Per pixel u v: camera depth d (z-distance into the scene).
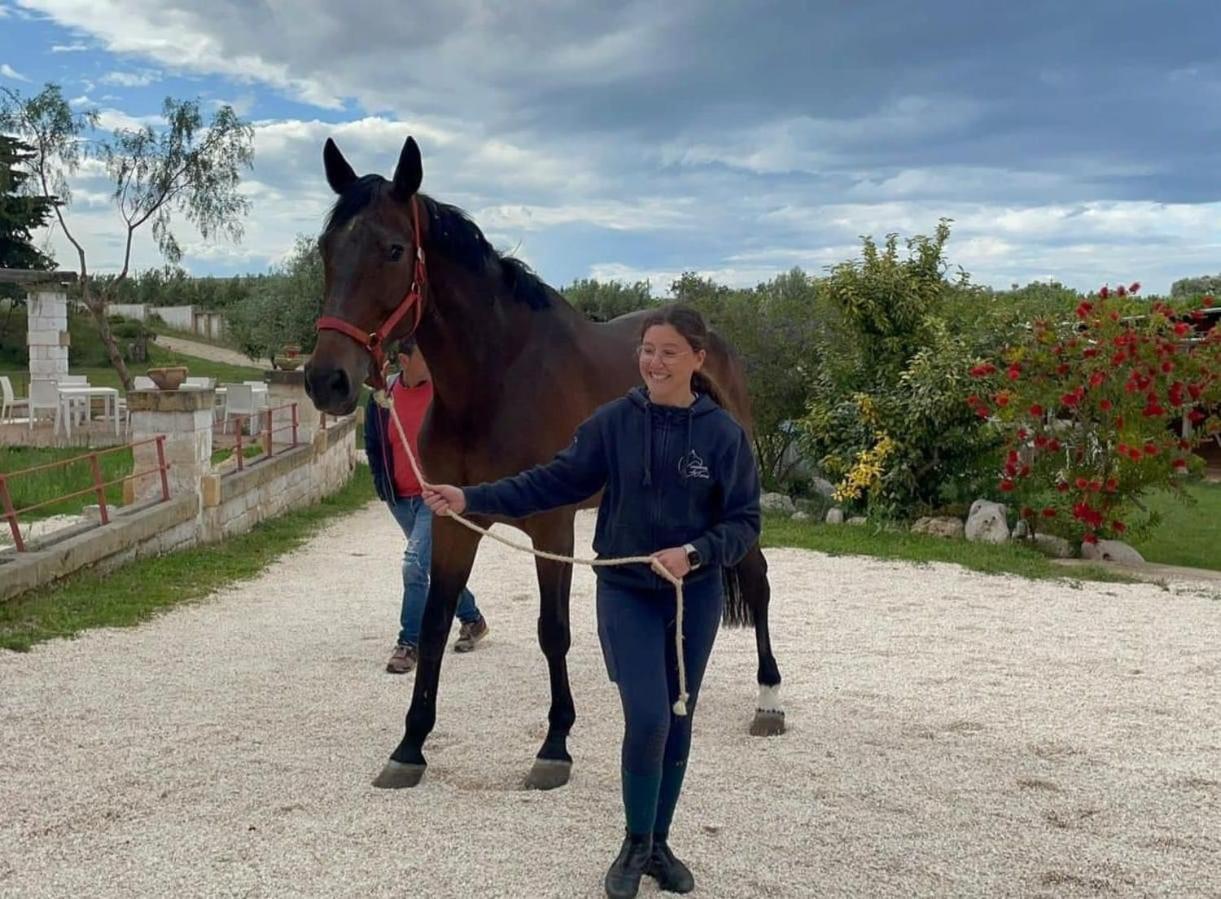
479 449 4.14
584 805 3.77
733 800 3.83
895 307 11.91
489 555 9.89
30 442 16.98
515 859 3.31
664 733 2.93
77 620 6.62
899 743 4.54
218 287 59.28
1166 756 4.41
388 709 4.98
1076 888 3.19
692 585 3.07
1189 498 10.29
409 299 3.85
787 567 9.33
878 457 11.45
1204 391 9.68
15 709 4.86
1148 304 10.39
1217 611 7.59
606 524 3.11
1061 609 7.62
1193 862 3.38
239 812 3.67
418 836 3.48
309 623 6.95
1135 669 5.90
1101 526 10.09
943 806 3.81
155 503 9.16
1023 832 3.59
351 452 17.12
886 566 9.38
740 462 3.02
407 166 3.84
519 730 4.66
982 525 10.63
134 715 4.80
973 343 11.27
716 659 6.02
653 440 3.02
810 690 5.39
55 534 7.86
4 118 22.11
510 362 4.15
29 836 3.45
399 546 10.68
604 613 3.06
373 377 3.79
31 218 35.56
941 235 12.30
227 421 18.70
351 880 3.16
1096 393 9.79
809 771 4.16
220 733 4.56
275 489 12.17
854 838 3.51
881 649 6.33
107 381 31.62
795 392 14.57
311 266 31.95
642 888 3.13
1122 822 3.70
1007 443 10.59
